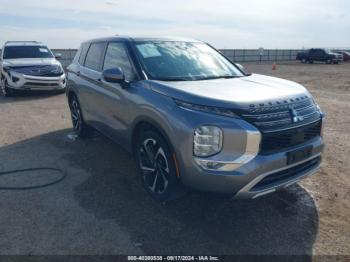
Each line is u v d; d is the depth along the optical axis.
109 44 4.84
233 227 3.31
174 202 3.76
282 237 3.15
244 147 2.92
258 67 30.89
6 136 6.36
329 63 37.00
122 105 4.05
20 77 10.48
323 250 2.96
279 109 3.12
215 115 2.97
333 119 7.96
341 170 4.73
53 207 3.67
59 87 11.27
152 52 4.25
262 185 3.07
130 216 3.49
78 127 6.14
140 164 3.93
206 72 4.21
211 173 2.97
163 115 3.28
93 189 4.10
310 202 3.79
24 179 4.39
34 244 3.02
